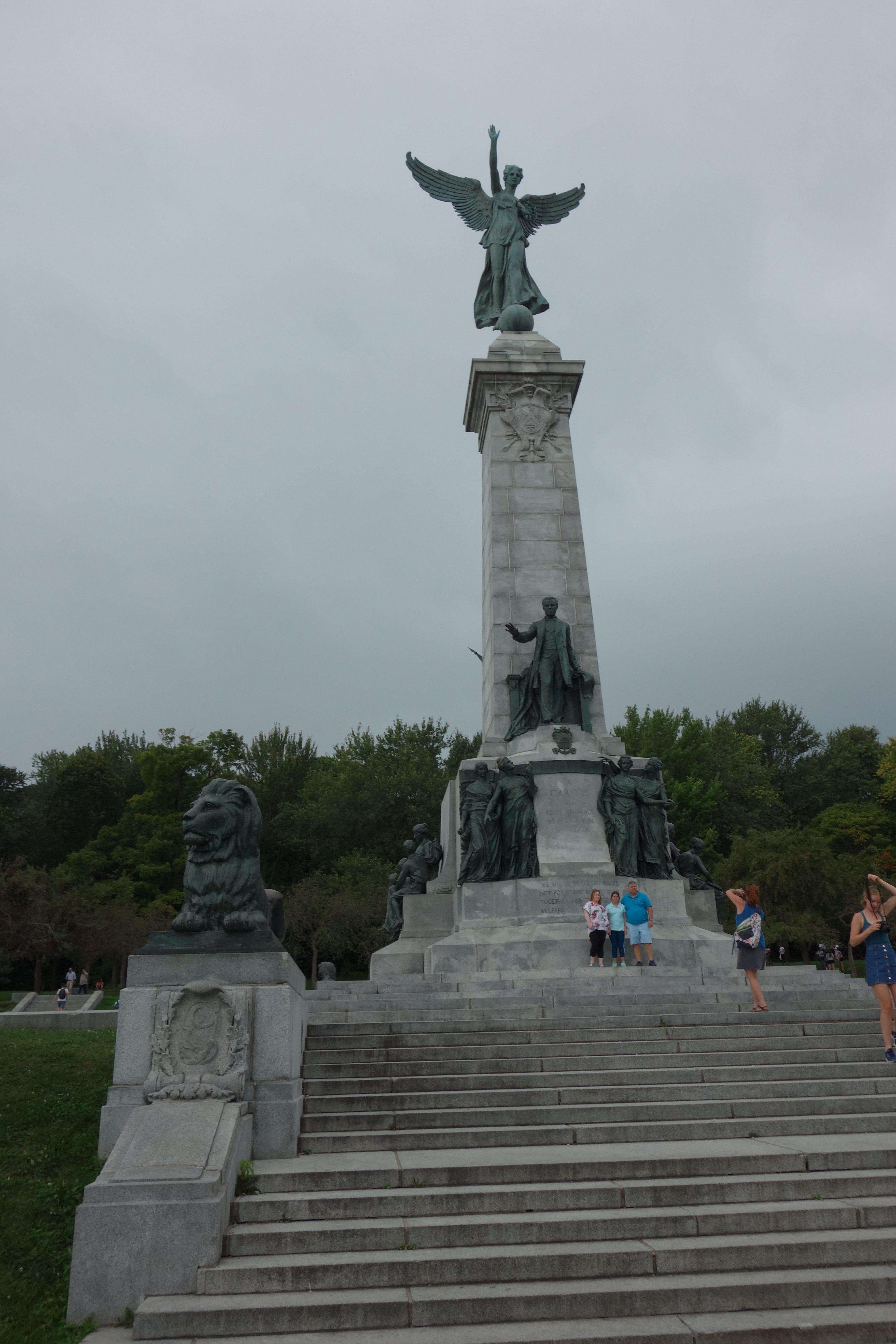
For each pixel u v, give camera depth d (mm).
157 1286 7094
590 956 19141
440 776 67250
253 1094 9617
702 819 56875
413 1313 6621
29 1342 6883
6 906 49875
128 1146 8055
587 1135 9938
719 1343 6285
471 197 31719
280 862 69062
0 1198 9219
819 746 87312
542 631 23984
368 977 58375
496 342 28984
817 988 16438
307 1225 7727
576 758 22172
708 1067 11828
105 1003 39469
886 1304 6852
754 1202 8211
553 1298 6691
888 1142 9602
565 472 26984
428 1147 9781
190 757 64625
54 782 78875
